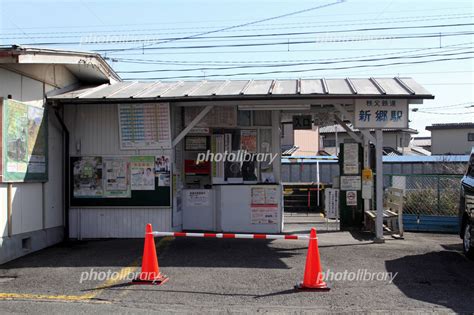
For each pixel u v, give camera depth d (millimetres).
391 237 11648
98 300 6602
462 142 40531
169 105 10891
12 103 9031
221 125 12266
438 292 6973
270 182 12352
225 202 12070
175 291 6973
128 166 11125
